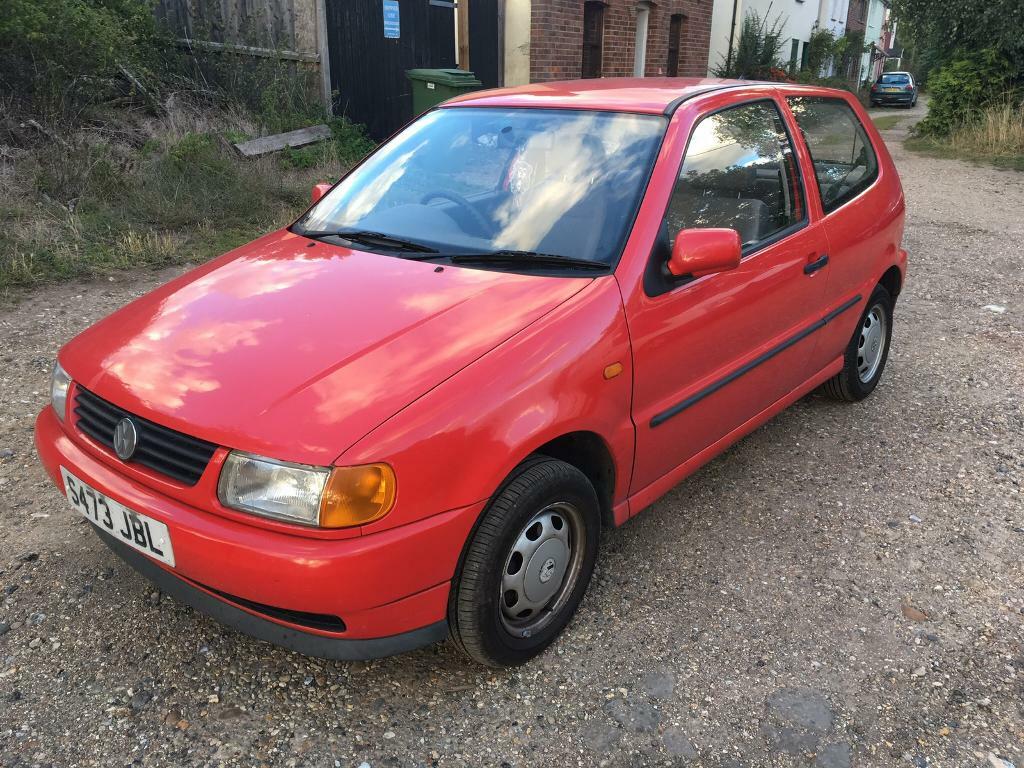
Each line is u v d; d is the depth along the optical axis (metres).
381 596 2.21
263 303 2.74
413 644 2.37
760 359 3.51
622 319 2.75
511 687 2.63
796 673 2.72
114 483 2.39
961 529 3.61
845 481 3.99
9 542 3.24
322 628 2.27
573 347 2.58
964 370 5.41
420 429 2.21
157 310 2.83
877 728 2.51
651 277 2.88
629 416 2.85
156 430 2.34
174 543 2.25
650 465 3.05
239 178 8.21
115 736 2.39
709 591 3.14
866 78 42.62
